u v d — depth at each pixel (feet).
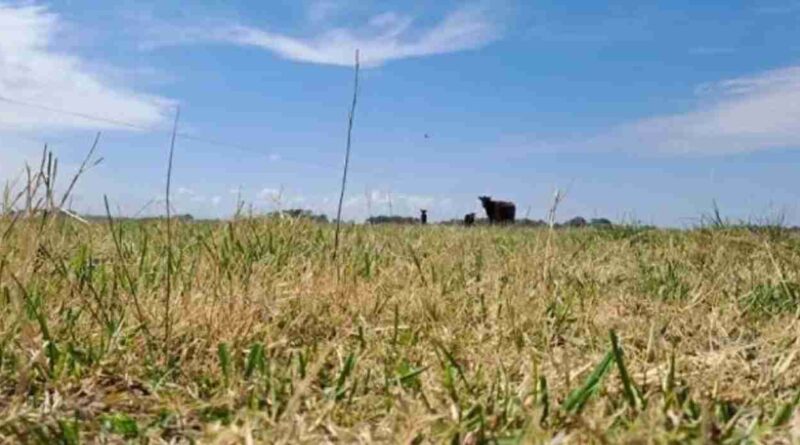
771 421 6.82
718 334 10.59
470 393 7.64
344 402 7.62
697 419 6.72
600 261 18.44
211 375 8.43
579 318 11.28
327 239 17.33
